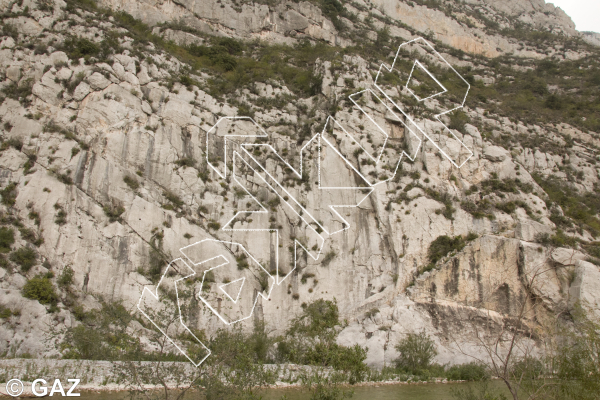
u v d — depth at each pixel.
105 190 32.25
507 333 32.12
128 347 17.81
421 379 27.95
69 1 41.03
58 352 24.77
